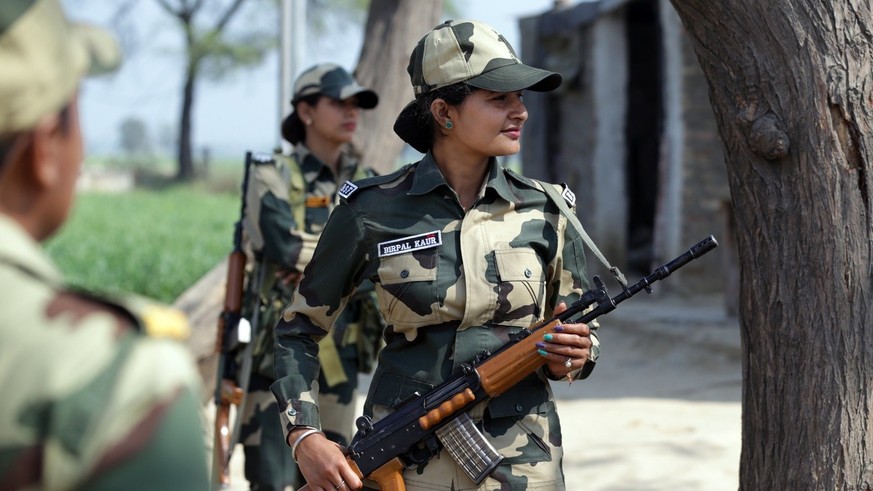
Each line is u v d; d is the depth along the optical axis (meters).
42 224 1.15
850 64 2.59
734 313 9.25
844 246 2.59
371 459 2.50
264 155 4.12
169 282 14.90
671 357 8.41
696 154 11.14
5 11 1.05
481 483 2.44
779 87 2.65
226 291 4.06
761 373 2.74
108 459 1.00
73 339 1.03
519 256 2.52
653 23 13.84
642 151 13.97
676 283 11.22
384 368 2.59
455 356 2.49
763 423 2.74
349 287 2.69
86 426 1.00
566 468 5.27
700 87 11.10
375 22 6.00
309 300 2.68
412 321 2.52
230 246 20.08
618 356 8.75
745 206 2.76
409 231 2.54
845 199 2.59
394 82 5.94
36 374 1.01
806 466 2.62
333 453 2.53
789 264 2.66
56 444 0.99
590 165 12.74
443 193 2.55
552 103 13.88
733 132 2.75
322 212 4.12
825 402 2.60
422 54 2.55
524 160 14.28
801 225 2.64
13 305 1.04
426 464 2.49
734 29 2.69
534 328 2.46
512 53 2.55
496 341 2.50
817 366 2.61
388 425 2.50
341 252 2.61
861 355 2.57
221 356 4.00
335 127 4.16
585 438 5.87
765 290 2.72
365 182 2.61
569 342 2.41
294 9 9.42
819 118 2.60
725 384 7.33
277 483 3.99
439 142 2.61
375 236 2.56
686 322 9.23
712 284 11.11
